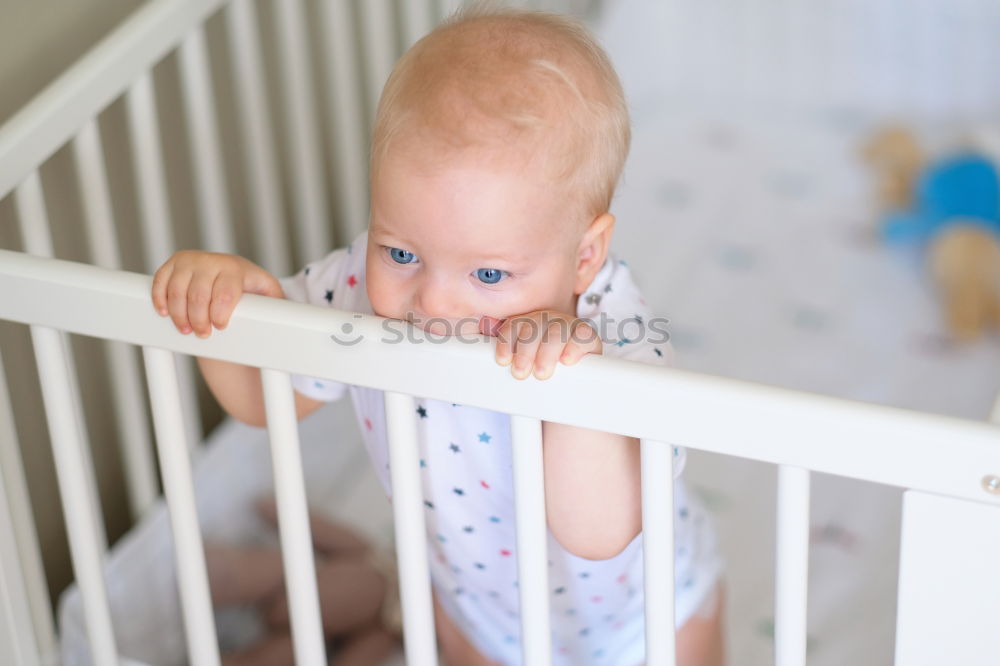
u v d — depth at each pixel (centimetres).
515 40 81
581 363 74
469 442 96
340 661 133
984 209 187
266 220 148
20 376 133
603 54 86
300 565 87
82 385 143
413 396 78
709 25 219
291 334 79
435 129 78
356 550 141
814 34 216
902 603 74
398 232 80
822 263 188
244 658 131
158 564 133
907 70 215
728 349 172
